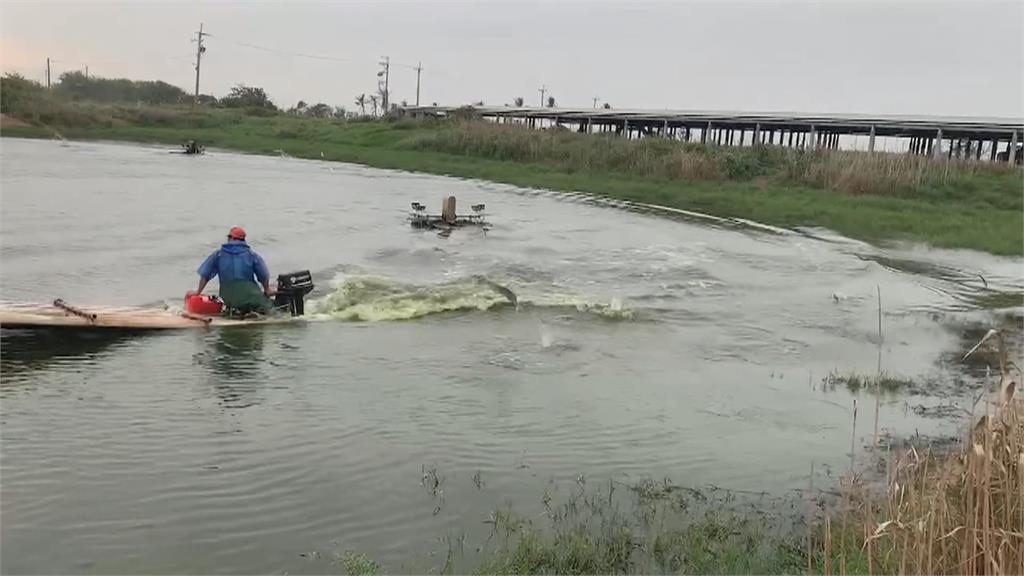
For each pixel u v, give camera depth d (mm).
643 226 27219
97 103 78938
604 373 11695
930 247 25578
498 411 9844
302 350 11859
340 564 6223
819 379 11859
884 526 5000
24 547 6254
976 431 5707
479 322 14133
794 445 9188
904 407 10648
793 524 7090
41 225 21750
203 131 68250
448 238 22938
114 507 6941
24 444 8086
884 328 15227
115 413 9047
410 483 7723
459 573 6102
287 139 66000
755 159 40969
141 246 19625
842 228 28312
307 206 28953
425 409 9750
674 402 10547
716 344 13625
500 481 7879
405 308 14734
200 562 6184
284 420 9102
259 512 7004
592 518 7145
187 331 12492
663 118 54875
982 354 13484
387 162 49156
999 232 27797
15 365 10539
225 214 25859
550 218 28344
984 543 4547
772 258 22344
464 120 62625
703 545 6539
